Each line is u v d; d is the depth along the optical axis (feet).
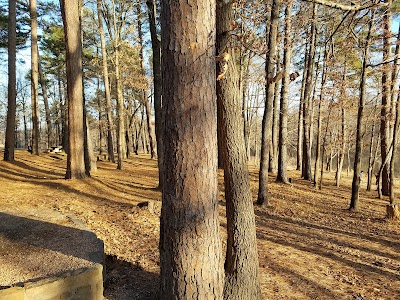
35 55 59.98
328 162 90.89
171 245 9.81
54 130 139.13
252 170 67.82
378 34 34.06
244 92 63.41
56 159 62.13
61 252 13.24
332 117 52.65
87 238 15.07
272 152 66.23
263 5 24.84
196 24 9.29
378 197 46.70
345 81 40.88
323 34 41.65
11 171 38.81
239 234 12.73
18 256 12.76
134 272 15.29
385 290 17.06
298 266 19.57
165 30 9.52
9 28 45.34
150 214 26.08
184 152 9.51
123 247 18.51
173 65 9.45
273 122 65.82
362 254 22.77
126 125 90.74
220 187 42.86
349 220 32.73
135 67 60.03
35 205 23.97
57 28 68.85
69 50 32.83
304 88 64.18
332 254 22.40
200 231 9.66
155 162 76.74
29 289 9.81
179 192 9.61
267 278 17.46
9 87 45.57
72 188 31.14
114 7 52.80
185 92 9.41
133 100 91.50
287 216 32.94
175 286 9.77
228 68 12.78
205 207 9.70
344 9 14.60
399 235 28.02
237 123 12.91
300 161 77.51
